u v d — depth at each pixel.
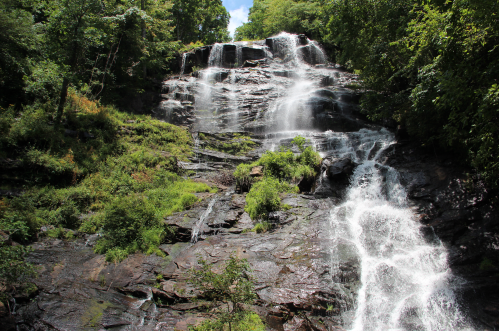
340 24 17.22
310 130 20.02
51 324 6.12
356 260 8.14
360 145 16.06
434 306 6.78
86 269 8.27
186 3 40.22
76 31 15.65
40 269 8.01
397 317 6.60
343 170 13.01
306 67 30.64
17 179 11.88
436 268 7.93
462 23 6.94
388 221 10.05
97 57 20.50
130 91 22.91
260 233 10.02
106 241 9.47
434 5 8.24
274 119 21.00
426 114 11.91
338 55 33.06
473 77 7.34
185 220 10.75
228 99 23.72
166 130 18.66
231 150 17.86
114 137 16.38
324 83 26.36
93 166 13.84
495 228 8.67
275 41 33.25
